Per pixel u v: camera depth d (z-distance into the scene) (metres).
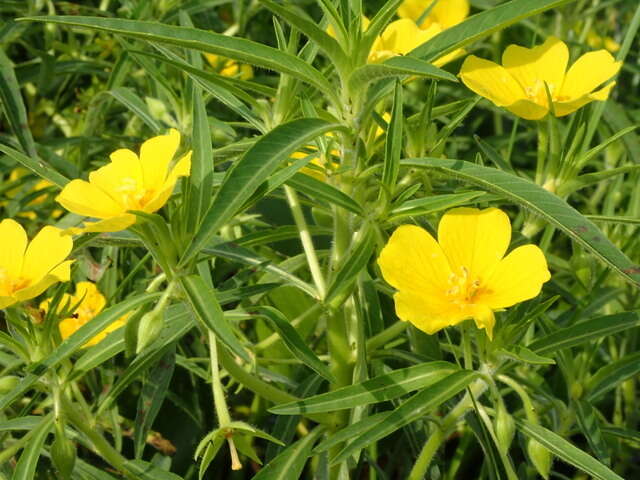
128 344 0.15
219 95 0.20
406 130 0.18
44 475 0.21
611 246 0.15
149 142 0.16
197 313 0.15
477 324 0.15
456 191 0.19
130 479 0.19
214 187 0.18
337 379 0.19
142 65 0.23
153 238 0.16
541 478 0.24
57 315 0.17
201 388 0.25
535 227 0.20
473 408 0.18
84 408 0.18
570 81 0.20
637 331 0.25
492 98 0.19
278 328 0.16
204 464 0.15
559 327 0.21
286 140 0.15
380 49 0.21
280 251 0.25
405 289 0.16
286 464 0.17
